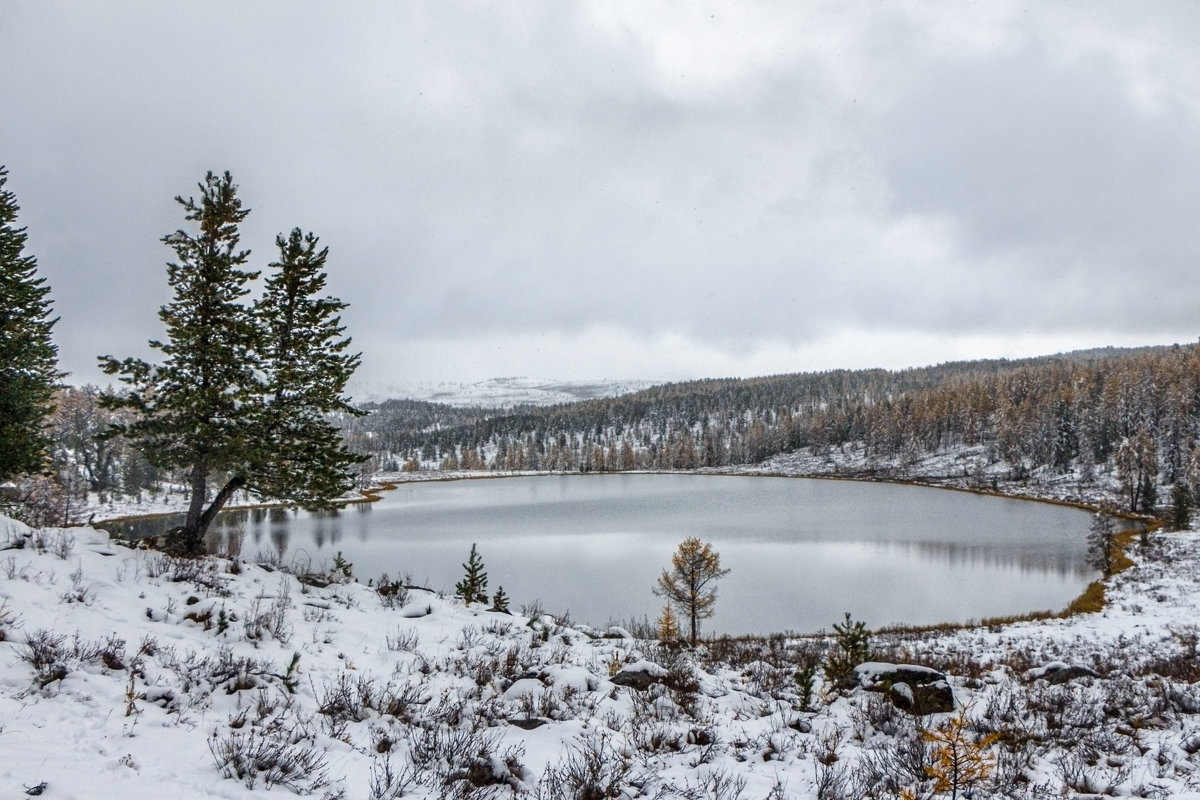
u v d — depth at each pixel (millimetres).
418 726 7051
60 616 8383
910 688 9797
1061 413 117375
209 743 5625
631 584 46281
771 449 187000
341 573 16344
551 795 5512
